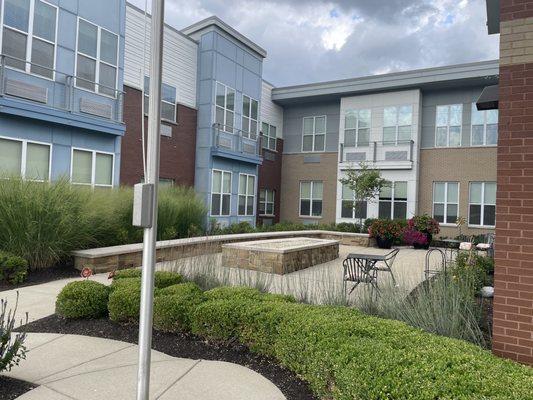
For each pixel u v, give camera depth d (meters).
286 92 22.64
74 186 8.57
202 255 7.73
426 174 19.55
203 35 17.56
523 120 3.47
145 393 2.48
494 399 2.26
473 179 18.48
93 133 12.60
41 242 7.45
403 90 19.88
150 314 2.49
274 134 23.42
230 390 3.21
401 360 2.78
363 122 20.92
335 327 3.46
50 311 5.32
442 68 18.34
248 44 19.31
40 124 11.19
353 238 16.05
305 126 23.44
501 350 3.45
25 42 10.77
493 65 17.30
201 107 17.42
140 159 14.72
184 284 5.07
